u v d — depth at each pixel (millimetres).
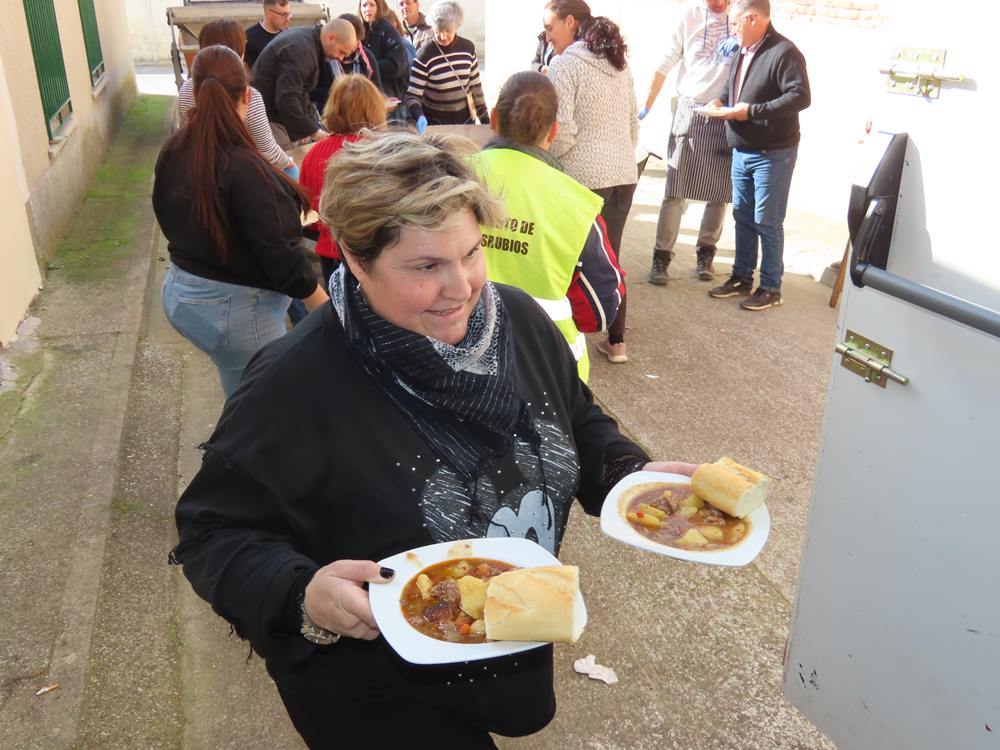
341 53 5773
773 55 4734
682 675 2590
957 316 1447
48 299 5203
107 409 3949
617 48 4320
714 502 1396
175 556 1314
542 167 2402
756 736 2375
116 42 12008
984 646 1553
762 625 2795
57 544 3018
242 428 1273
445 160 1195
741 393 4297
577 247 2369
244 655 2650
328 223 1204
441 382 1279
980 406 1478
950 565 1597
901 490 1684
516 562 1241
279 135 5785
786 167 4984
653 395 4277
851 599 1876
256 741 2350
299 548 1336
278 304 3000
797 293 5602
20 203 5090
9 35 5383
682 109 5348
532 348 1497
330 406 1276
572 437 1512
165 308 2953
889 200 1591
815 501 1938
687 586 2986
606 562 3115
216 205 2678
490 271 2422
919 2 1495
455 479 1322
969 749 1624
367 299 1271
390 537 1313
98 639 2672
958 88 1440
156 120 11812
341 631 1176
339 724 1443
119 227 6691
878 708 1847
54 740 2270
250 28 6680
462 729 1448
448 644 1113
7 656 2527
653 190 8070
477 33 20672
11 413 3895
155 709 2432
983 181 1421
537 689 1439
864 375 1723
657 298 5527
